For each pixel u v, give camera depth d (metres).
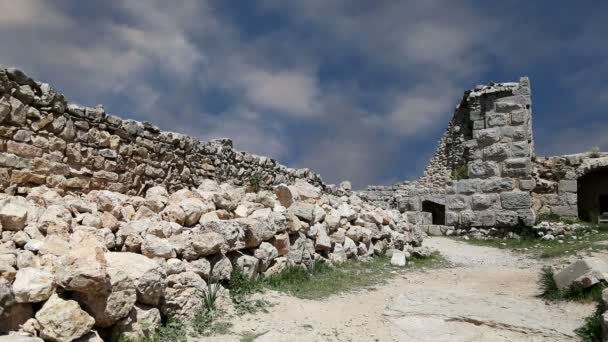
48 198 6.30
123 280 4.64
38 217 5.46
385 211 13.88
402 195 25.11
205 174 10.99
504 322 6.02
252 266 7.07
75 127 7.81
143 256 5.33
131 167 8.89
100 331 4.55
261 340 5.17
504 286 8.41
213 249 6.23
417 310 6.63
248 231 7.21
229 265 6.62
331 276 8.62
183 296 5.52
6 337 3.70
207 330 5.33
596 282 6.78
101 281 4.36
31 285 4.10
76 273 4.24
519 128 16.03
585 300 6.69
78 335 4.14
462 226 16.36
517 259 11.71
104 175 8.27
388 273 9.56
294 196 10.12
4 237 4.86
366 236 11.34
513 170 15.89
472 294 7.68
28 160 6.99
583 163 16.67
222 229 6.72
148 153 9.32
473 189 16.30
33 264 4.59
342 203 11.70
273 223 7.99
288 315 6.12
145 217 6.76
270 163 13.63
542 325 5.89
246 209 8.42
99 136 8.22
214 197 7.82
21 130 6.92
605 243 11.63
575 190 16.56
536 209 16.97
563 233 14.36
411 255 11.94
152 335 4.86
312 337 5.46
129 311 4.69
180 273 5.66
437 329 5.92
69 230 5.47
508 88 16.30
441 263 11.20
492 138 16.27
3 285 3.82
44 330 4.00
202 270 6.04
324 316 6.26
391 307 6.80
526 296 7.55
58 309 4.10
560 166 16.97
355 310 6.66
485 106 16.55
